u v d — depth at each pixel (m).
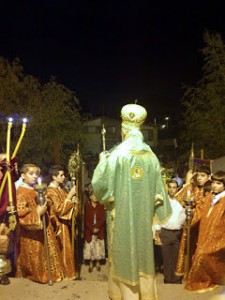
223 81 19.16
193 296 5.20
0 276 5.49
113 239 3.86
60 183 6.79
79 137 20.16
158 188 3.96
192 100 19.81
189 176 6.61
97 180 3.78
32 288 5.40
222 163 11.54
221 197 5.51
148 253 3.88
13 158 5.29
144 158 3.88
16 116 18.30
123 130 4.04
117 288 3.99
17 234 5.62
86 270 8.09
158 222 4.01
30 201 5.70
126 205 3.81
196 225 6.07
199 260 5.32
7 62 18.58
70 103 20.03
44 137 19.31
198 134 19.66
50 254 5.89
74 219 6.71
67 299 5.11
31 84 19.19
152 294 3.91
